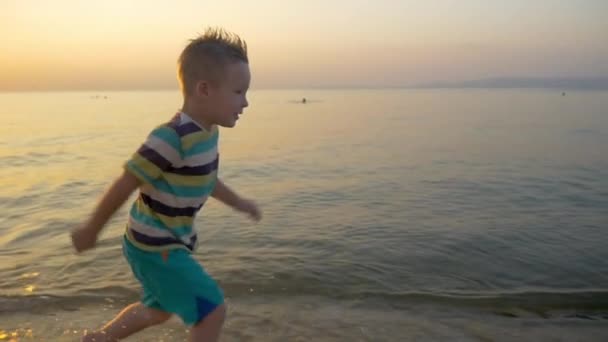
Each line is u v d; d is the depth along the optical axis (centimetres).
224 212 703
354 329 350
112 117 3816
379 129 2388
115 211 224
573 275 480
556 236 600
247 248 541
